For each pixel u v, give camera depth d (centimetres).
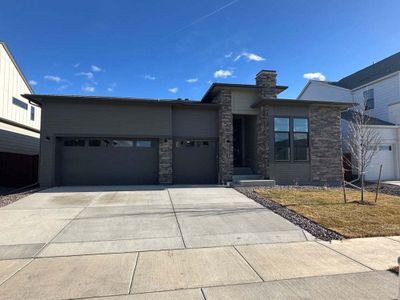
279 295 360
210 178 1479
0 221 710
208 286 385
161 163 1396
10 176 1394
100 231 636
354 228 653
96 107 1345
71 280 400
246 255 504
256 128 1567
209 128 1489
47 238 588
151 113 1398
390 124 1830
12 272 428
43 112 1299
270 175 1443
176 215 778
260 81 1544
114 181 1367
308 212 795
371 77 2173
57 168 1314
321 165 1520
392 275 416
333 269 438
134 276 415
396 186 1398
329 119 1551
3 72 1661
